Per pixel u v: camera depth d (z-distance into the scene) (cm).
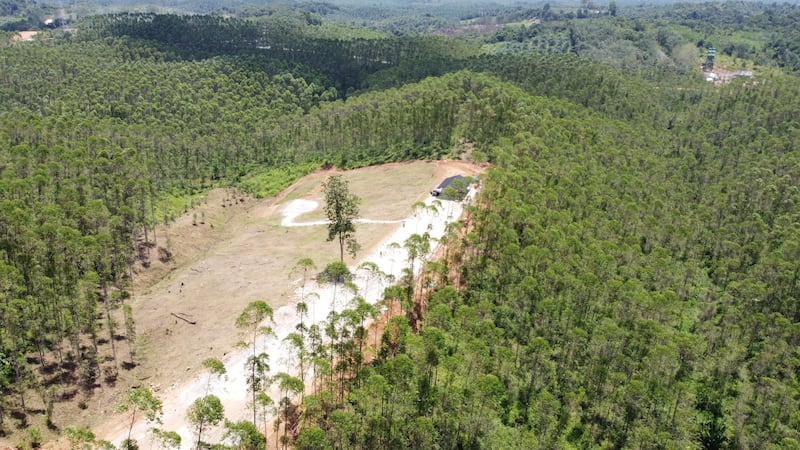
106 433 5903
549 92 18950
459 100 15875
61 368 6869
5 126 12838
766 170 13575
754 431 6638
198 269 9644
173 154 15850
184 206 12875
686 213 11950
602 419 6438
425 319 7206
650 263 9300
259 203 13850
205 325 7756
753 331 8206
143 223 10369
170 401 6262
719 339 8225
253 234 11325
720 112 18900
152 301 8606
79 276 8225
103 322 7894
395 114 15775
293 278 8794
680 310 8556
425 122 15188
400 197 12131
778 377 7531
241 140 17612
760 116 17688
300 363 5962
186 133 17200
